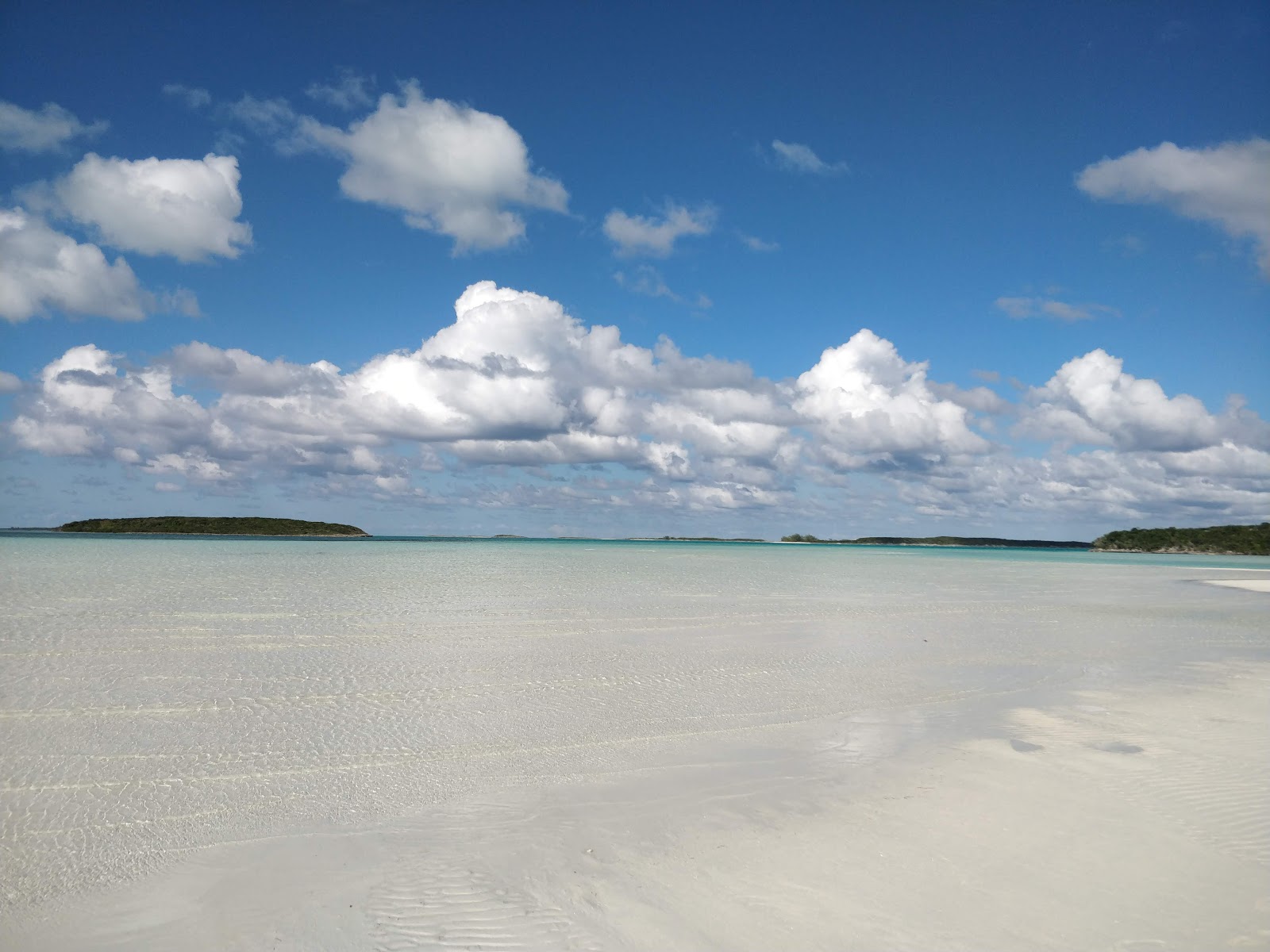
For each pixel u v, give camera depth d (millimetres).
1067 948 4820
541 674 13211
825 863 6055
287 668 13234
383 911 5391
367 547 81125
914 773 8266
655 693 11953
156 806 7273
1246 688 12750
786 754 8945
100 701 10938
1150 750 9102
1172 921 5133
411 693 11742
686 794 7648
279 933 5105
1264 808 7129
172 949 4934
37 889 5691
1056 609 25625
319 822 6949
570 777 8141
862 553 107938
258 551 56719
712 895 5566
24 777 7965
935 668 14289
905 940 4934
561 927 5148
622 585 31938
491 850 6379
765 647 16359
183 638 15898
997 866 5973
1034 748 9180
